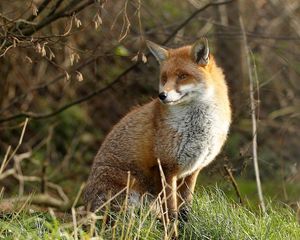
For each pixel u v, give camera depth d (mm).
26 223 8234
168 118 9609
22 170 16562
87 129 17969
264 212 9484
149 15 17078
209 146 9812
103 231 8039
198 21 17625
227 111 10008
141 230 8320
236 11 17781
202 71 9703
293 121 17391
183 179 9820
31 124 17484
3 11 13086
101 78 17359
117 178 9797
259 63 17656
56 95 17609
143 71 16938
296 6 19094
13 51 13562
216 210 9258
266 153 17016
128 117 10078
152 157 9766
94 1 11047
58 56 16438
